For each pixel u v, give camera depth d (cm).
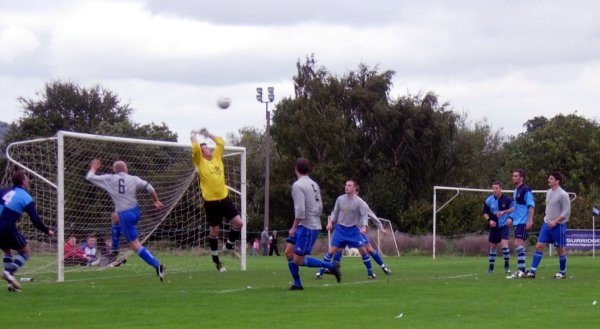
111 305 1371
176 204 2639
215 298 1473
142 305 1370
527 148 6938
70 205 2402
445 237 4756
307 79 6944
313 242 1605
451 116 6819
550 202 1983
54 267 2328
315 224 1593
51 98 7462
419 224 5991
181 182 2462
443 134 6650
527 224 2036
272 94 5697
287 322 1164
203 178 2055
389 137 6675
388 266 2706
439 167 6806
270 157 7244
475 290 1647
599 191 5497
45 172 2362
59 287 1714
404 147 6700
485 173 8000
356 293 1568
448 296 1524
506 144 8550
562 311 1298
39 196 2341
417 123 6644
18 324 1148
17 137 6372
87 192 2425
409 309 1318
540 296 1528
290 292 1586
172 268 2414
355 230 1988
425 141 6644
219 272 2209
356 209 1980
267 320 1184
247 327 1116
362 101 6706
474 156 7694
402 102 6675
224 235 2755
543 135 6875
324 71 6969
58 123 7231
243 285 1761
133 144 2366
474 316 1235
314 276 2056
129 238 1773
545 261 3075
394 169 6619
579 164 6631
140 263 2669
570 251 4159
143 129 5866
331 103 6656
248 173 7250
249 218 6494
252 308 1328
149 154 2480
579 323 1160
